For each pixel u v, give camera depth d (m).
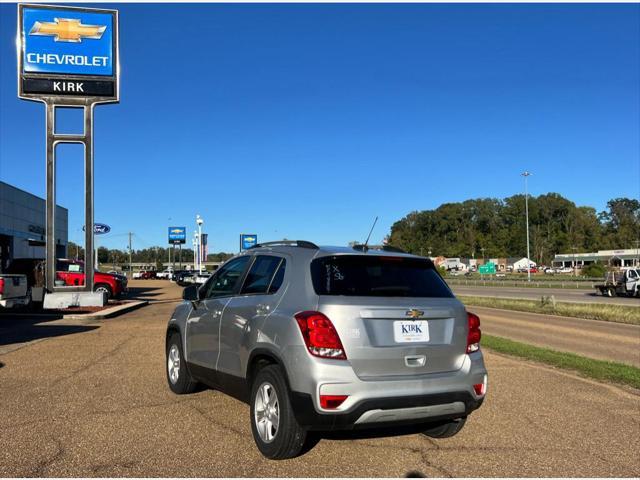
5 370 8.05
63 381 7.36
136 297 27.91
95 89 19.41
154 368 8.28
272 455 4.53
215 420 5.66
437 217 164.38
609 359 11.20
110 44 19.61
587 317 21.47
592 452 4.98
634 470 4.57
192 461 4.53
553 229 153.38
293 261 4.93
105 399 6.44
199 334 6.09
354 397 4.21
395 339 4.48
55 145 19.03
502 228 159.62
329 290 4.51
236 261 5.99
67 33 19.25
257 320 4.85
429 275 5.08
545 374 8.58
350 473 4.37
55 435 5.12
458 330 4.79
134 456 4.61
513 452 4.95
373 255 4.82
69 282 22.97
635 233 146.38
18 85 18.80
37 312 16.77
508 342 12.26
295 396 4.28
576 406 6.62
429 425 5.32
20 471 4.25
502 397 7.05
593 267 69.81
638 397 7.12
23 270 21.11
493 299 31.09
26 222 36.41
